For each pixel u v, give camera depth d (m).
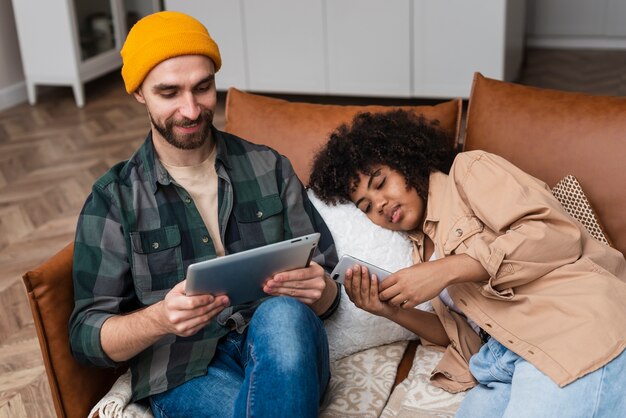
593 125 1.84
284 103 2.13
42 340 1.57
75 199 3.62
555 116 1.89
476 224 1.69
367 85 4.41
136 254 1.61
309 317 1.54
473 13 4.09
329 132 2.04
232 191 1.71
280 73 4.54
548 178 1.87
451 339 1.76
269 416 1.39
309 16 4.36
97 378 1.70
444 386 1.71
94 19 5.03
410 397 1.69
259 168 1.77
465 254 1.63
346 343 1.83
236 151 1.76
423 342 1.85
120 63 5.32
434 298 1.80
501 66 4.16
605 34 5.39
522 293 1.61
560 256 1.59
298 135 2.06
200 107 1.58
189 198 1.66
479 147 1.97
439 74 4.27
